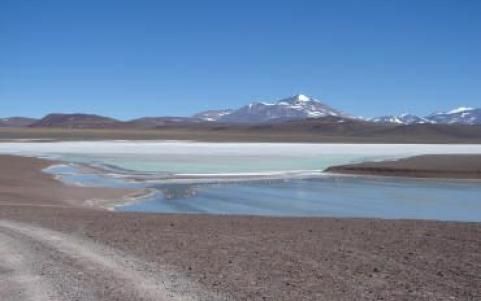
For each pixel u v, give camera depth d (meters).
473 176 38.38
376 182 35.38
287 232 12.38
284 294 7.18
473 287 7.56
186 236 11.80
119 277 8.09
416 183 35.06
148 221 14.33
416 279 8.01
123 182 33.41
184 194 28.03
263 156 60.84
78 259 9.38
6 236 11.68
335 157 60.16
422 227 13.13
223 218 15.19
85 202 24.14
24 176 33.44
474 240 11.22
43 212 16.45
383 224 13.77
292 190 30.44
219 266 8.85
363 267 8.80
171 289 7.41
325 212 22.61
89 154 60.69
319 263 9.09
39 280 7.92
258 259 9.39
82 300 6.91
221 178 36.25
